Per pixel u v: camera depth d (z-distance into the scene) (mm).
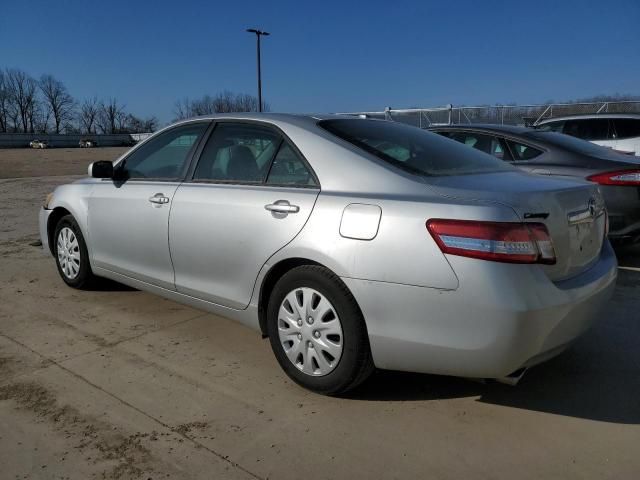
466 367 2545
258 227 3146
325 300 2871
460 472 2396
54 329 4004
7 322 4141
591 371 3338
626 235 5582
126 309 4426
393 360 2703
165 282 3816
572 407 2934
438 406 2939
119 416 2834
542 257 2490
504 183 2859
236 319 3432
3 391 3084
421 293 2555
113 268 4293
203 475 2381
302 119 3375
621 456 2508
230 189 3391
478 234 2443
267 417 2828
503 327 2420
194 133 3854
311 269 2910
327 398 3020
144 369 3367
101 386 3148
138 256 4008
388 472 2398
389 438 2648
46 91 103375
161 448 2566
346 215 2789
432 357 2598
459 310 2484
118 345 3723
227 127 3664
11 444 2592
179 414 2855
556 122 10438
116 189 4219
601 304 2889
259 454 2523
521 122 20094
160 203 3764
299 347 3016
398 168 2902
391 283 2621
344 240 2760
